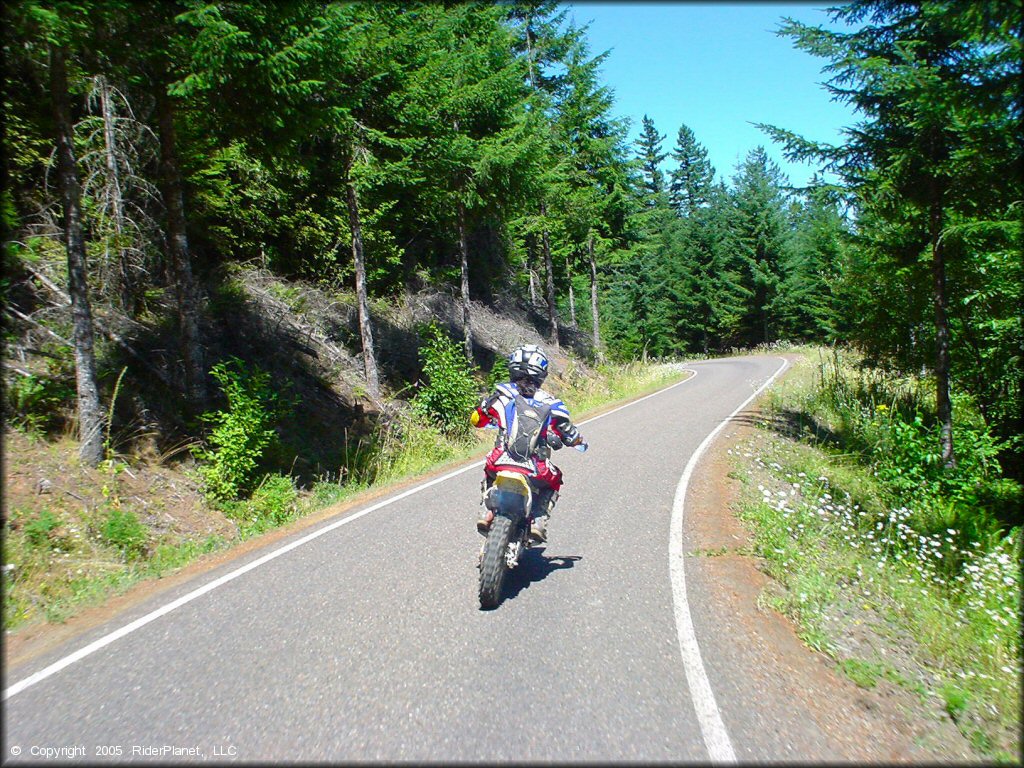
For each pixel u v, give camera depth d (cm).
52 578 696
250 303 1554
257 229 1781
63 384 995
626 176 3167
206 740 372
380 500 995
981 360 1541
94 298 1185
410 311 2206
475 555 708
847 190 1325
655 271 5297
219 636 515
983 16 883
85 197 1240
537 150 2020
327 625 531
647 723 388
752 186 5519
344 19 1088
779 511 832
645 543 745
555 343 2983
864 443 1553
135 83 1047
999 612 621
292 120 1084
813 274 5416
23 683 444
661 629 520
